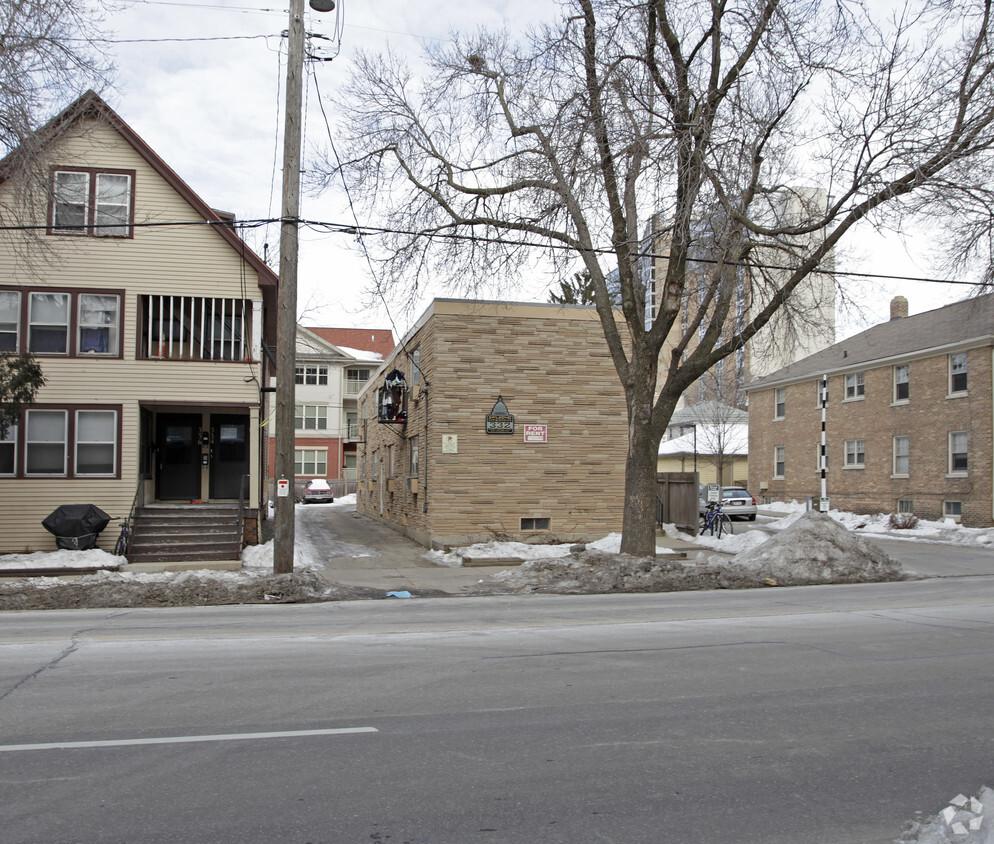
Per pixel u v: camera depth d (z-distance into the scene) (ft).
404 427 79.25
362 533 82.74
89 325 60.13
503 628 31.89
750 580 48.32
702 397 176.96
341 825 13.56
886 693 21.99
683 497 75.72
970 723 19.44
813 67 46.09
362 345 208.44
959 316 98.99
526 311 65.57
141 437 62.13
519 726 18.90
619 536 65.26
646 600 41.37
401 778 15.64
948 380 95.66
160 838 13.04
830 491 117.39
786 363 64.49
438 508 63.21
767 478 135.85
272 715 19.62
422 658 25.99
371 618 34.91
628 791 15.11
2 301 59.16
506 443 64.69
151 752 16.99
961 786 15.51
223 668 24.47
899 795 15.05
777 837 13.25
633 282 53.16
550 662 25.48
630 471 52.54
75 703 20.53
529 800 14.65
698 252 53.16
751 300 55.47
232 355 62.64
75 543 55.42
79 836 13.08
